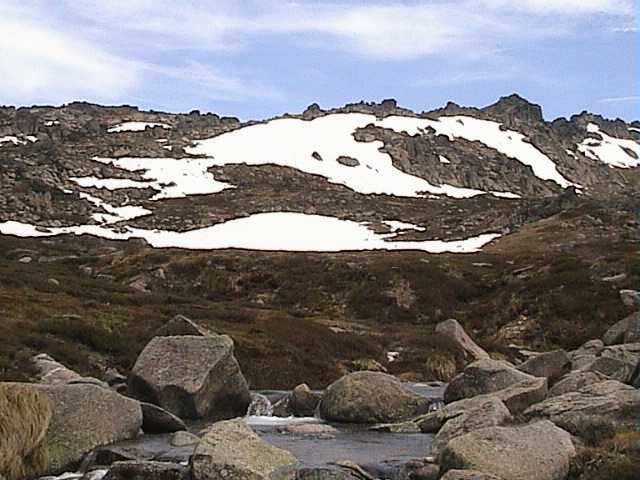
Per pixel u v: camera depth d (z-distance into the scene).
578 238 98.25
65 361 30.31
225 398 25.19
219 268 76.12
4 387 17.30
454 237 117.19
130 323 40.00
